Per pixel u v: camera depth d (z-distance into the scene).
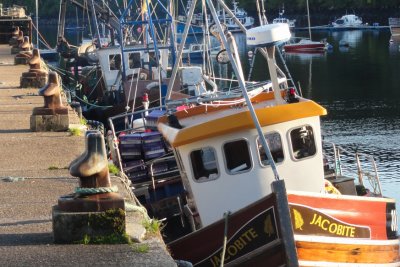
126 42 42.06
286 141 14.44
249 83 22.89
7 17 49.28
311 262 13.48
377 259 14.27
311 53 92.12
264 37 14.98
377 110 51.34
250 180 14.36
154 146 19.72
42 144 16.25
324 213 13.51
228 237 12.70
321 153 14.66
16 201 11.81
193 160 14.37
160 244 9.88
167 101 17.94
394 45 100.38
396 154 36.81
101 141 9.84
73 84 44.69
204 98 17.47
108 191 9.88
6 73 29.98
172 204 17.59
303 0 156.25
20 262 9.21
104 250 9.56
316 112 14.48
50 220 10.80
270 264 12.56
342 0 155.50
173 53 35.81
